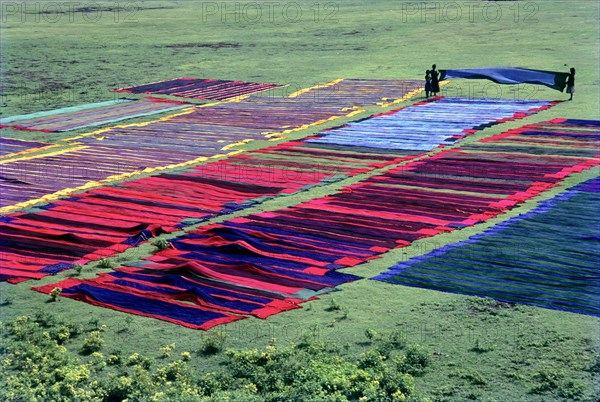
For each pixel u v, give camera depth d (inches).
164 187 1066.1
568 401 541.6
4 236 888.9
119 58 2299.5
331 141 1293.1
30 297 737.0
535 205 941.2
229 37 2645.2
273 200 1002.7
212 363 610.5
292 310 690.2
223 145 1295.5
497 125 1353.3
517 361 592.1
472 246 809.5
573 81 1521.9
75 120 1526.8
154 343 643.5
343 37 2534.5
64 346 645.9
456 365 591.2
